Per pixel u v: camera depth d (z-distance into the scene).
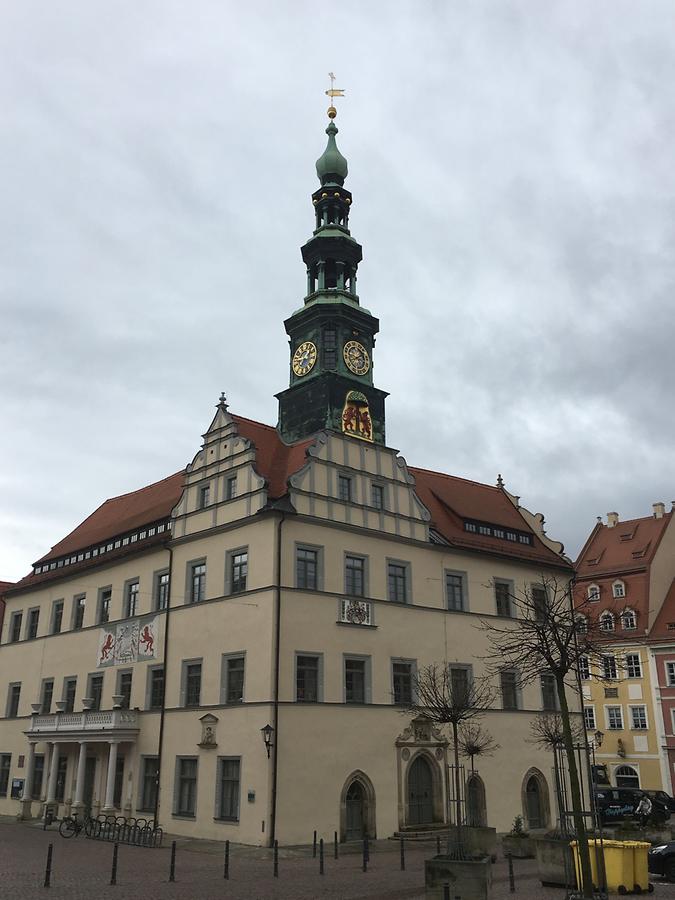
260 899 21.23
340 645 37.75
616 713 67.88
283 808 33.41
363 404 46.81
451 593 44.25
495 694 43.97
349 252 51.19
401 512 43.00
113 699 42.25
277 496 38.41
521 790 43.62
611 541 77.62
